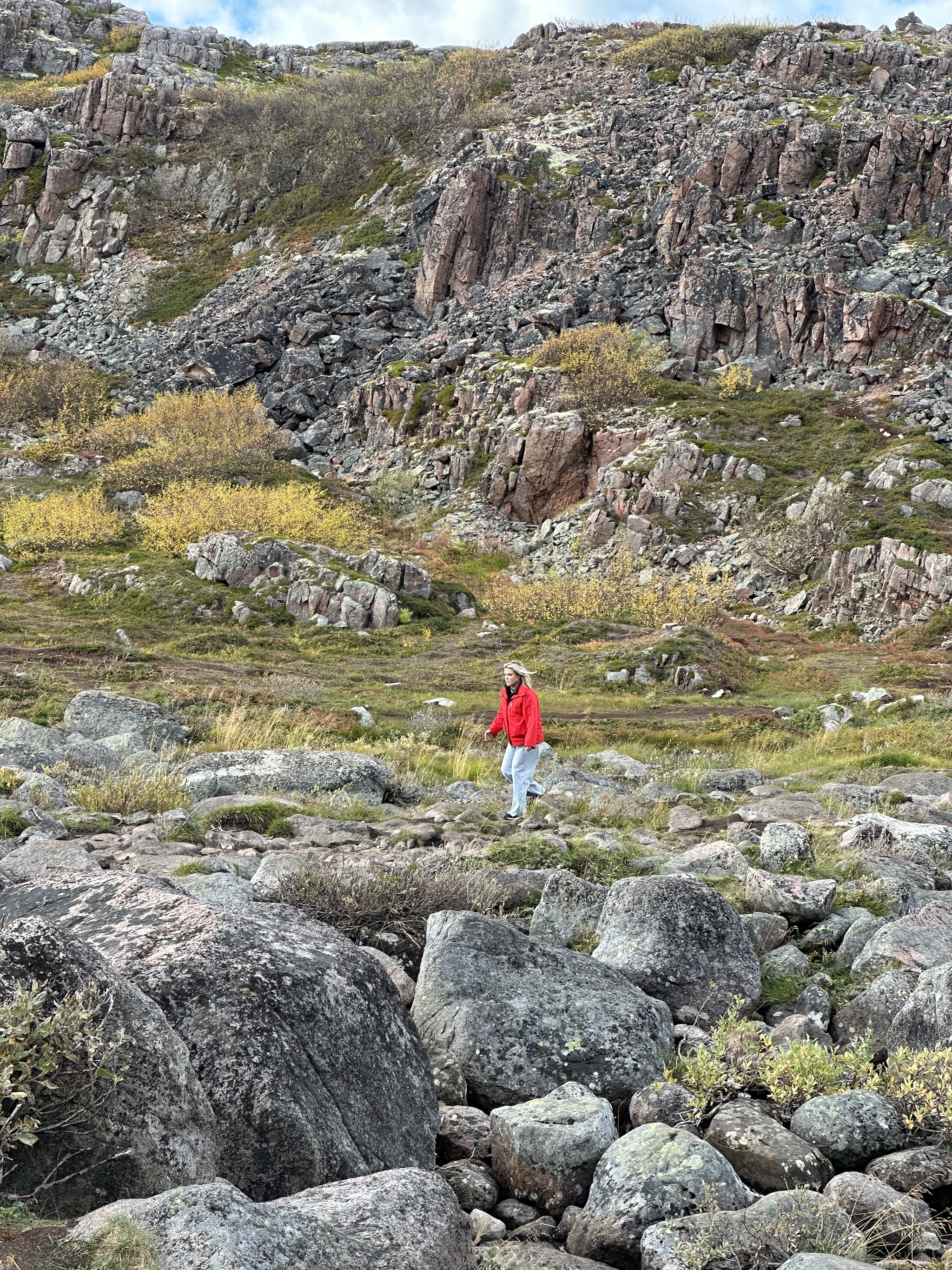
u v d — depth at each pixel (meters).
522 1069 4.33
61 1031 2.65
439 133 79.81
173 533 41.31
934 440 44.75
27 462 52.25
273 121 86.25
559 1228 3.34
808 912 6.53
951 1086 3.83
